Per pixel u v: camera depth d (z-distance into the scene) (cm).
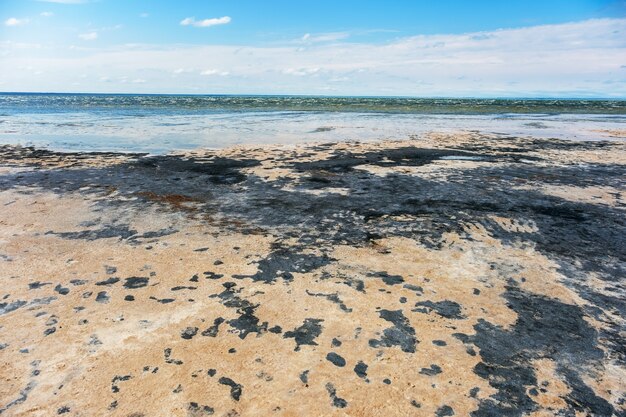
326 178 1205
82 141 1936
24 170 1259
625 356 416
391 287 548
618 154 1700
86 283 546
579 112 4816
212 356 402
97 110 4400
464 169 1355
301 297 517
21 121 2978
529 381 375
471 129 2623
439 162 1473
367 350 414
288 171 1294
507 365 397
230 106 5544
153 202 934
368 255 654
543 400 351
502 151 1744
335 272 591
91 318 464
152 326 450
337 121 3153
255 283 553
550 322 475
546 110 5125
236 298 512
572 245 712
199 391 355
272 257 640
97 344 418
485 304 510
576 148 1858
